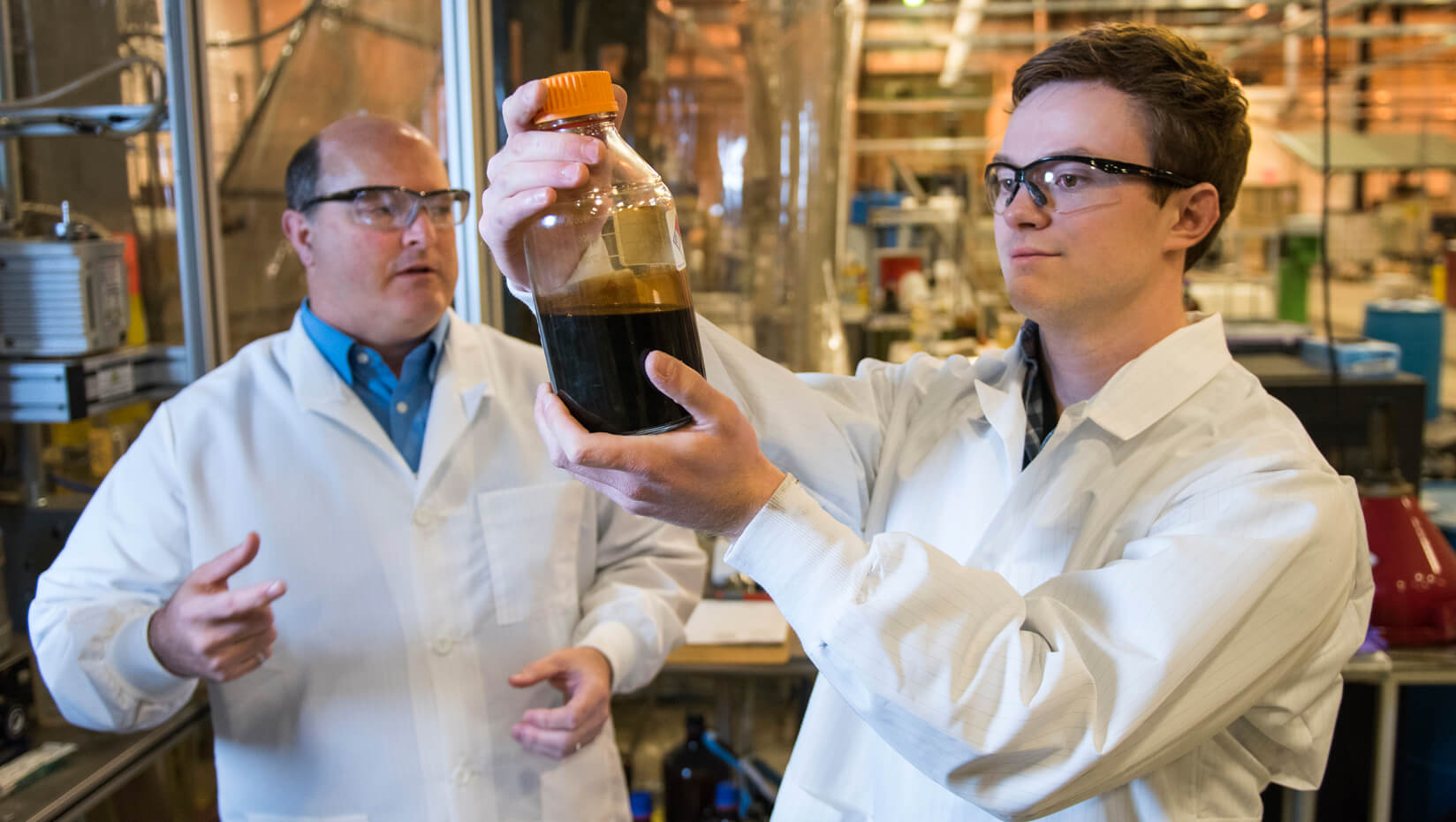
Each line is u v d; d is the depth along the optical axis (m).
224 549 1.32
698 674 1.77
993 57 5.87
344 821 1.29
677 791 1.94
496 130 1.98
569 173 0.62
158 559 1.32
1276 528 0.70
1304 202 5.31
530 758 1.36
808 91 2.16
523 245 0.70
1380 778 1.63
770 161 2.19
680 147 2.19
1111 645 0.66
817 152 2.19
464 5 1.70
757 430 0.92
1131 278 0.80
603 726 1.40
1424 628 1.66
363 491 1.35
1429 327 2.70
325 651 1.31
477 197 1.75
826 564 0.67
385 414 1.44
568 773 1.37
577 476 0.67
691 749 1.97
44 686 1.54
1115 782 0.66
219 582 1.17
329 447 1.36
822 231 2.23
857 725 0.93
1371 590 0.85
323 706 1.31
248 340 2.14
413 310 1.37
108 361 1.75
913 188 4.72
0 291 1.68
